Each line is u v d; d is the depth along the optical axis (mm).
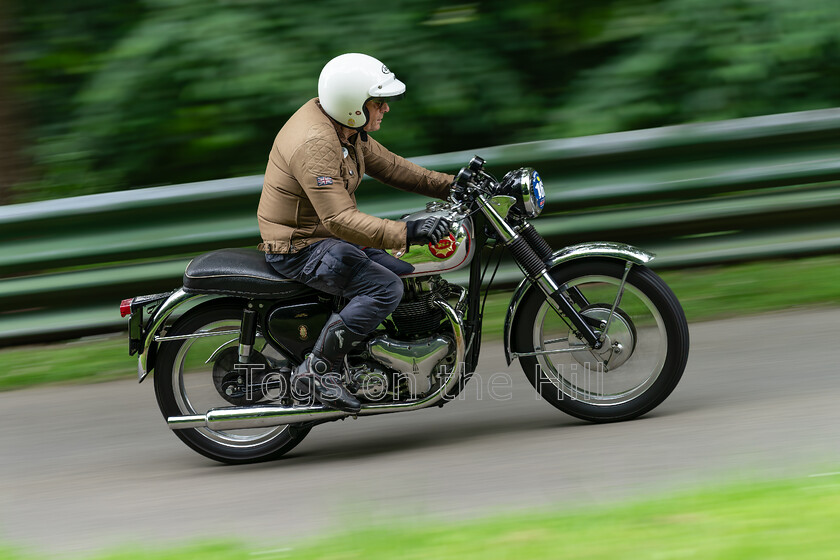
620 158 14406
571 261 10133
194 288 9961
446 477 9141
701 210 14438
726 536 6738
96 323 14203
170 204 14117
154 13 17078
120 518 9000
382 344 9883
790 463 8352
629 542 6793
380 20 17047
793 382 10820
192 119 16984
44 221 13977
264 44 16828
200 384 10461
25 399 12742
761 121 14430
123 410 12211
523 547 6879
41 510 9391
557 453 9469
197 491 9625
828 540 6547
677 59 17016
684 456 8945
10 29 18250
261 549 7395
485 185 10062
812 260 14625
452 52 17281
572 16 17406
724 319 13203
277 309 10062
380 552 7020
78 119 17672
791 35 16812
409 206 14398
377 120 9688
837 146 14523
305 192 9508
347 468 9867
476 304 10156
